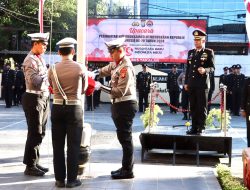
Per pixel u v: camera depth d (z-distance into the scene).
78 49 7.47
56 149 6.45
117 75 6.70
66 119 6.41
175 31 22.59
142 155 8.81
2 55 33.19
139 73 20.33
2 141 10.90
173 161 8.57
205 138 8.65
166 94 23.22
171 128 9.88
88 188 6.39
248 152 6.92
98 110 20.31
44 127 7.19
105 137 11.90
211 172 7.59
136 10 45.94
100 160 8.77
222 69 24.97
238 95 19.52
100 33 22.94
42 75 6.95
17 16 32.53
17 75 21.70
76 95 6.43
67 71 6.36
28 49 35.00
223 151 8.73
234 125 15.42
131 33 22.83
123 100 6.75
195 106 8.77
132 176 7.04
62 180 6.43
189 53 8.80
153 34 22.69
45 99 7.08
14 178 6.94
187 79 8.77
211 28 40.50
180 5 55.44
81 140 6.86
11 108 20.72
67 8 33.38
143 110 20.36
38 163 7.54
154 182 6.82
